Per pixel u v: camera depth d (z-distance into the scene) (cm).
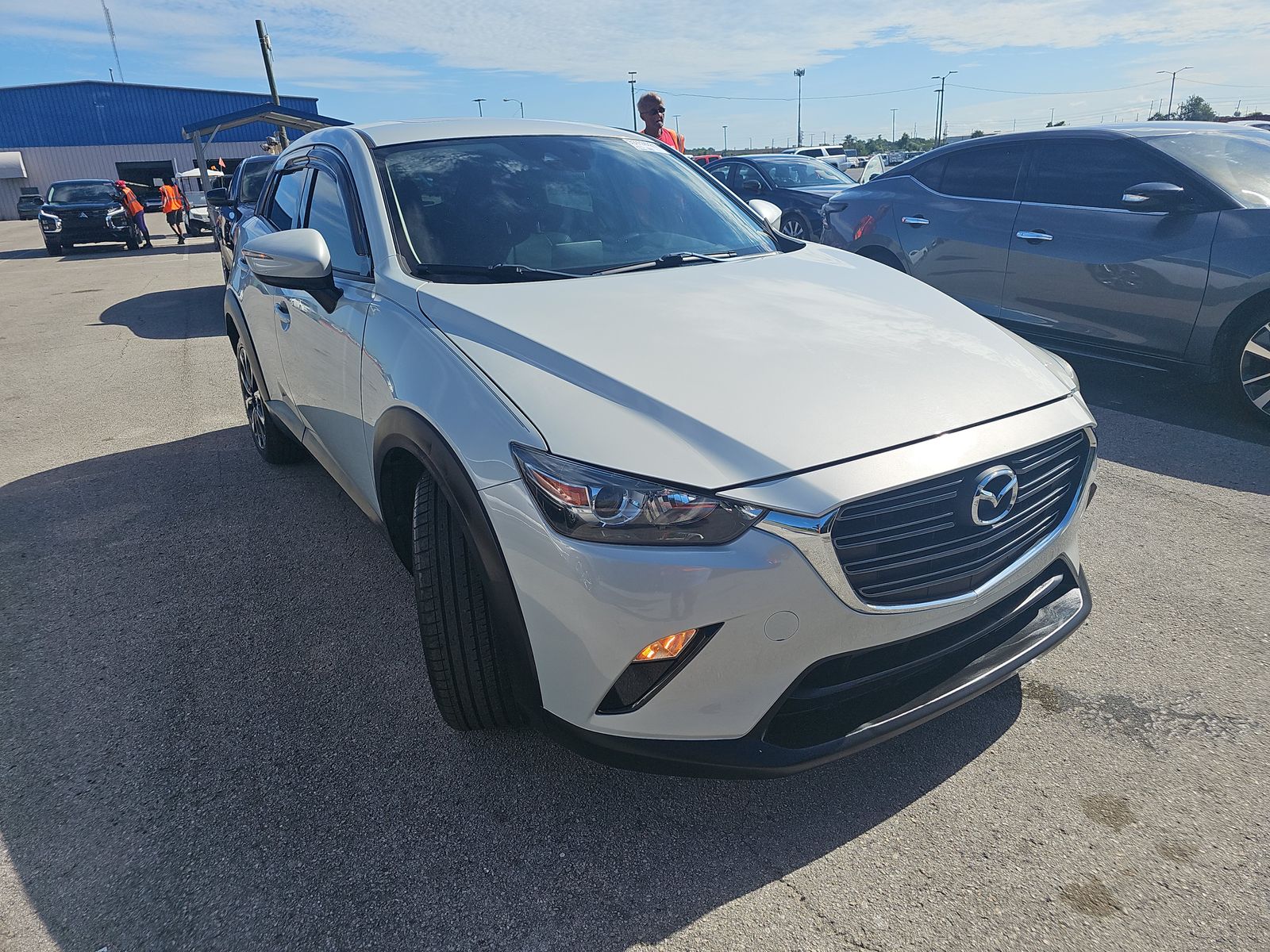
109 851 203
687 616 170
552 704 188
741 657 174
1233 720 237
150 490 424
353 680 266
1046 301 530
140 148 4741
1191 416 481
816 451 177
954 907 182
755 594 170
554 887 190
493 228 279
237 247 432
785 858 197
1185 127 513
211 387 619
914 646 192
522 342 208
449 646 211
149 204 4022
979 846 198
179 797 219
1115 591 304
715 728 179
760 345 210
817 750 183
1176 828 201
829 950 174
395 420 223
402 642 286
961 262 579
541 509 179
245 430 516
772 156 1242
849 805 212
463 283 249
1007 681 257
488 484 188
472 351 211
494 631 194
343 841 204
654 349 204
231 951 176
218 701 258
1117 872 190
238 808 215
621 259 281
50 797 221
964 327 240
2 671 276
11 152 4575
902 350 217
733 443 177
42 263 1700
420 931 180
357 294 266
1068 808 208
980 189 574
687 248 297
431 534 211
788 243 325
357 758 232
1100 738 232
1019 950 172
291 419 369
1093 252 499
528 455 182
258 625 299
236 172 997
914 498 181
